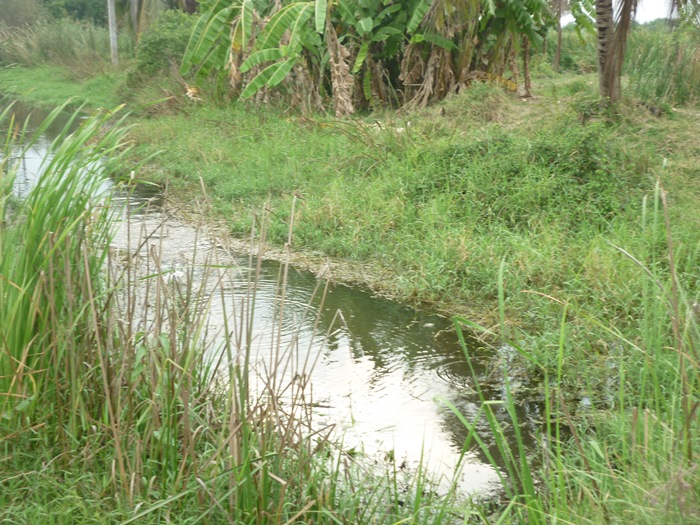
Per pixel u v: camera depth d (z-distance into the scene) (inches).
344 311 238.5
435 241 281.3
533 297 233.5
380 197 326.3
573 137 336.2
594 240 253.6
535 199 301.4
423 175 339.3
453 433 166.4
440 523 116.6
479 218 299.3
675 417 126.3
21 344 132.1
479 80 514.0
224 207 342.0
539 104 466.3
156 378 133.3
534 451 158.2
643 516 101.6
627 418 155.8
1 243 132.2
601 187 304.0
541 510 108.1
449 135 398.6
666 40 530.9
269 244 304.7
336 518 117.8
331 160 387.9
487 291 247.3
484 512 135.4
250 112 527.2
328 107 534.9
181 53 677.3
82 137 140.6
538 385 189.2
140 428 132.2
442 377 194.2
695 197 300.0
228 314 226.5
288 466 124.6
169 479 123.4
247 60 460.8
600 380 185.8
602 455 125.6
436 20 468.1
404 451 157.4
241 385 117.6
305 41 508.7
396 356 206.4
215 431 133.9
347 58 551.8
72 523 113.3
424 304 246.5
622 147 340.2
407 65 541.0
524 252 257.3
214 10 510.3
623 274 231.0
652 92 465.7
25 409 129.0
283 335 215.5
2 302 129.9
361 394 183.3
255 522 115.2
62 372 135.2
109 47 1034.1
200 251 287.4
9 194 142.9
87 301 136.3
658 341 119.0
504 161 328.8
